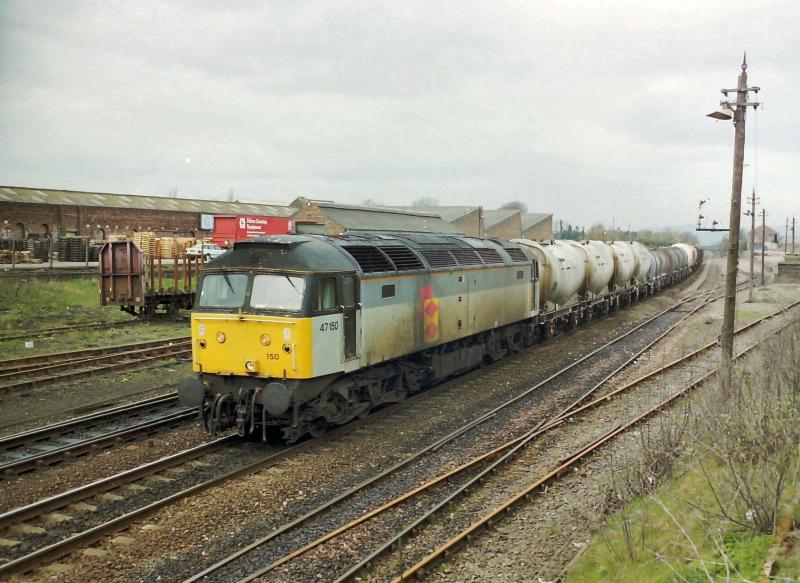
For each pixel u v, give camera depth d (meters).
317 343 11.96
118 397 15.93
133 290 27.45
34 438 12.39
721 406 11.36
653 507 9.10
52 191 53.41
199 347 12.56
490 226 72.25
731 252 16.95
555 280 25.22
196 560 8.22
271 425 12.24
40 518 9.16
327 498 10.15
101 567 7.97
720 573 6.68
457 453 12.22
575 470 11.32
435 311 16.19
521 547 8.66
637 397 16.39
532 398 16.41
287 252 12.30
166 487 10.41
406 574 7.67
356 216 46.31
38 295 30.38
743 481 7.89
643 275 40.22
